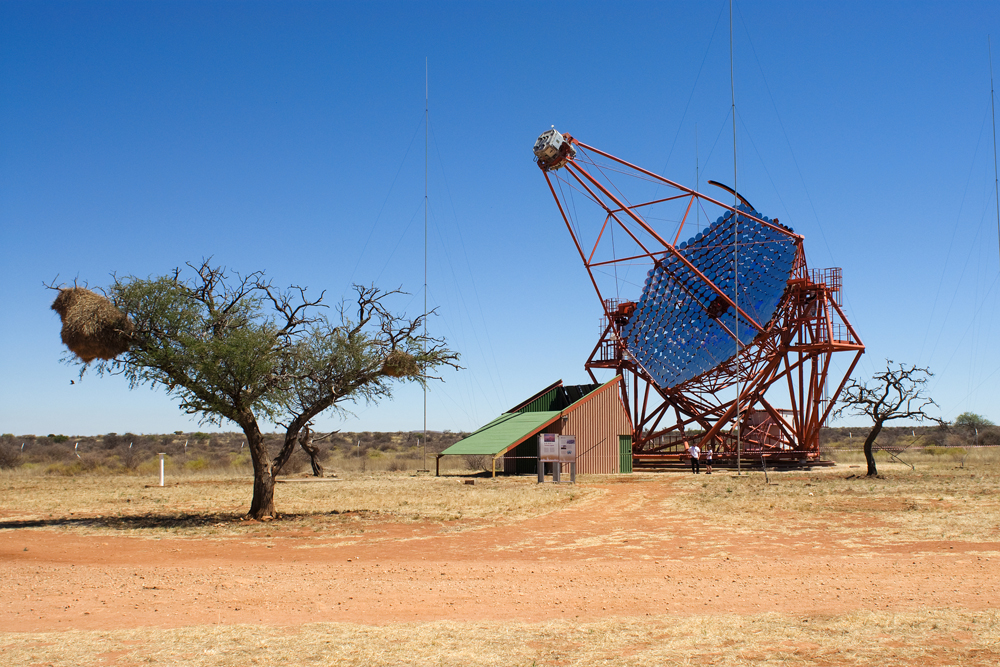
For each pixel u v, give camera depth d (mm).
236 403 26141
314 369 27359
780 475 46969
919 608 12133
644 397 60938
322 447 109812
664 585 14812
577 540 21625
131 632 11242
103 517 27609
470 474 55000
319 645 10445
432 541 21688
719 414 58375
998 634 10359
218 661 9766
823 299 52844
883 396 42000
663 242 48625
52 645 10547
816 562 17109
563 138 43969
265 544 21219
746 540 20969
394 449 107812
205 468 62562
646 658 9688
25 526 25141
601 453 56094
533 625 11625
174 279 26109
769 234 52719
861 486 35719
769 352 54062
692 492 36125
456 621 11969
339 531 23750
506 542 21391
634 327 59344
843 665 9250
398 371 27672
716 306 54406
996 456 64375
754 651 9914
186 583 15352
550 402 63812
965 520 22922
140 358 25188
